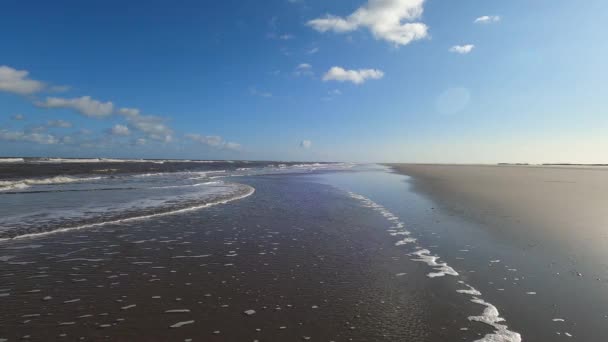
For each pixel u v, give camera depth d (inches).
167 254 293.9
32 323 169.9
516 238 339.3
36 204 534.9
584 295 206.5
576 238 335.6
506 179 1216.2
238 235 365.4
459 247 315.0
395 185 979.9
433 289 219.3
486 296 206.7
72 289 214.7
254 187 916.6
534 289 216.2
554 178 1268.5
